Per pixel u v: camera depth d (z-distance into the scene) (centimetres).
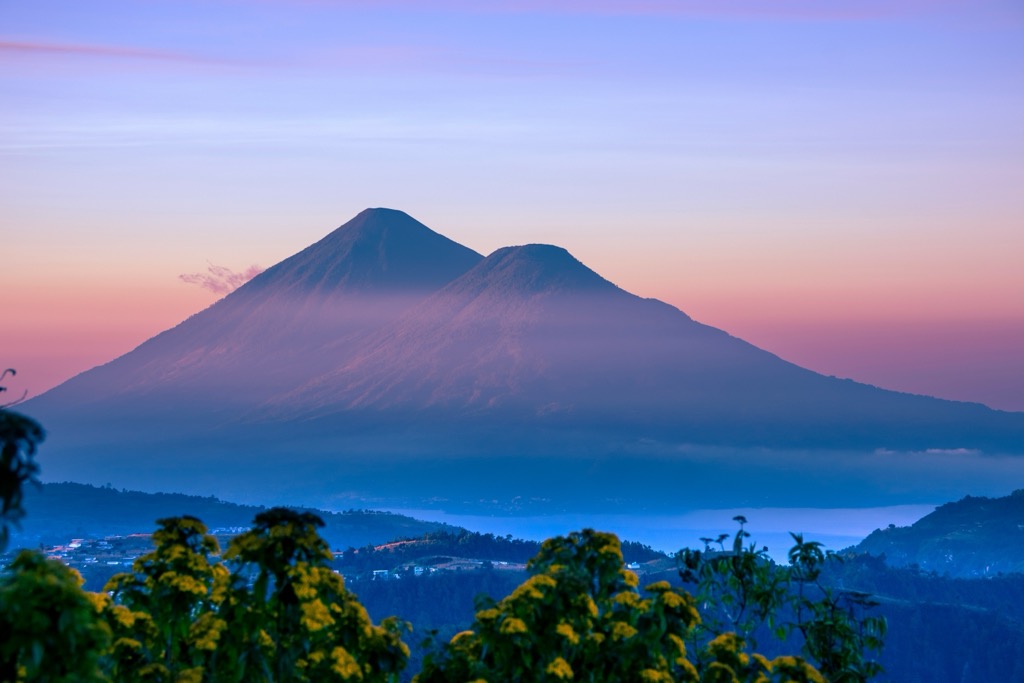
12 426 2178
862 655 3878
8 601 2242
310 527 2864
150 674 2820
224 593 2841
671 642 3081
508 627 2958
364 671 2964
